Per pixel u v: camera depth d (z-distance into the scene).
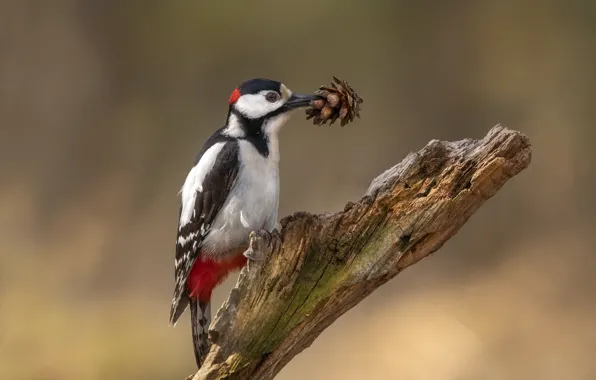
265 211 7.06
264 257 5.74
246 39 19.27
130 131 19.48
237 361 5.82
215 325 5.79
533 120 17.62
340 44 18.86
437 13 18.52
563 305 14.37
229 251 7.13
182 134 19.23
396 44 18.64
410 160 5.70
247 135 7.10
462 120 18.20
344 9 18.70
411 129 18.22
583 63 17.69
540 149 17.19
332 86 6.75
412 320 14.34
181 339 13.95
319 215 5.81
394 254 5.70
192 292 7.24
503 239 16.12
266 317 5.79
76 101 19.86
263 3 19.09
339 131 17.58
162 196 18.52
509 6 18.12
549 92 17.70
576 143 17.08
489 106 18.09
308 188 17.06
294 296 5.77
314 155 17.31
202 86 19.44
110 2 19.86
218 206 7.03
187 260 7.21
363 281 5.75
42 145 19.59
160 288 15.99
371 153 17.75
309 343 5.95
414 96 18.44
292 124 17.34
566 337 13.53
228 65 19.33
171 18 19.42
